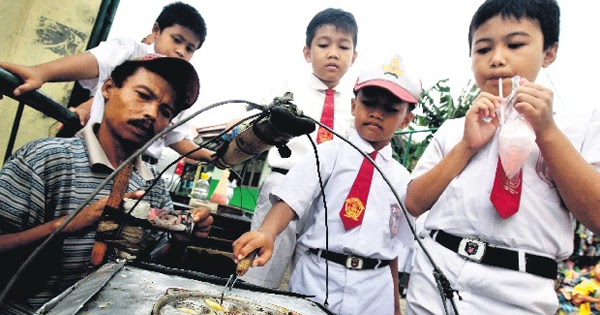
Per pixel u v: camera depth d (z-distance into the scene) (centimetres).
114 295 81
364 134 182
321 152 179
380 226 173
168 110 147
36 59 242
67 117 175
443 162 148
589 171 122
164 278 106
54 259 128
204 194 352
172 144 260
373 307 168
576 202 124
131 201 109
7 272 123
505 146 127
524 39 143
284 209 162
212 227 258
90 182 137
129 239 110
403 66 181
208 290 105
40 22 241
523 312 131
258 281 219
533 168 140
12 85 134
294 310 105
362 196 172
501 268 135
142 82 140
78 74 182
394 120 181
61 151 135
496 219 138
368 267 169
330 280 165
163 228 112
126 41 224
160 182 170
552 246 136
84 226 112
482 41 151
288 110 89
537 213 136
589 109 146
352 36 252
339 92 262
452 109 712
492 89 150
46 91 253
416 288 153
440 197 155
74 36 256
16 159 128
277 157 234
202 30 257
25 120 241
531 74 146
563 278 306
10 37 231
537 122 124
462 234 144
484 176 144
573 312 292
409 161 552
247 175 916
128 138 142
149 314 74
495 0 149
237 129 135
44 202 129
